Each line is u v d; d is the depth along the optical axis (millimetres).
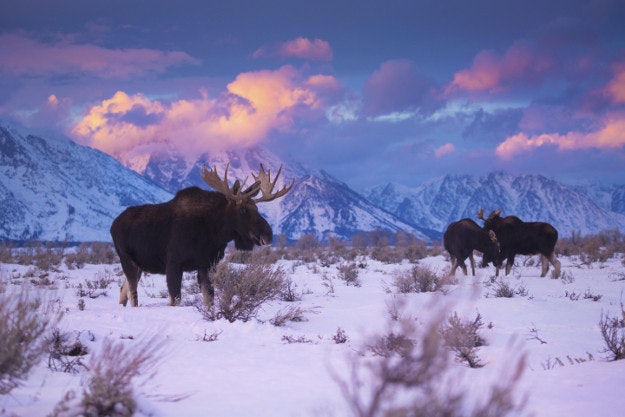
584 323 18547
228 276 18562
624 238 80938
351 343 14172
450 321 13273
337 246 74938
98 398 6809
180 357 12133
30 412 6887
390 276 37625
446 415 5297
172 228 20406
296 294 26578
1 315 7652
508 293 25125
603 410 8016
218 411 7770
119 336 14250
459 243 34062
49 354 10930
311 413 7684
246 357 12328
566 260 49344
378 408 5332
